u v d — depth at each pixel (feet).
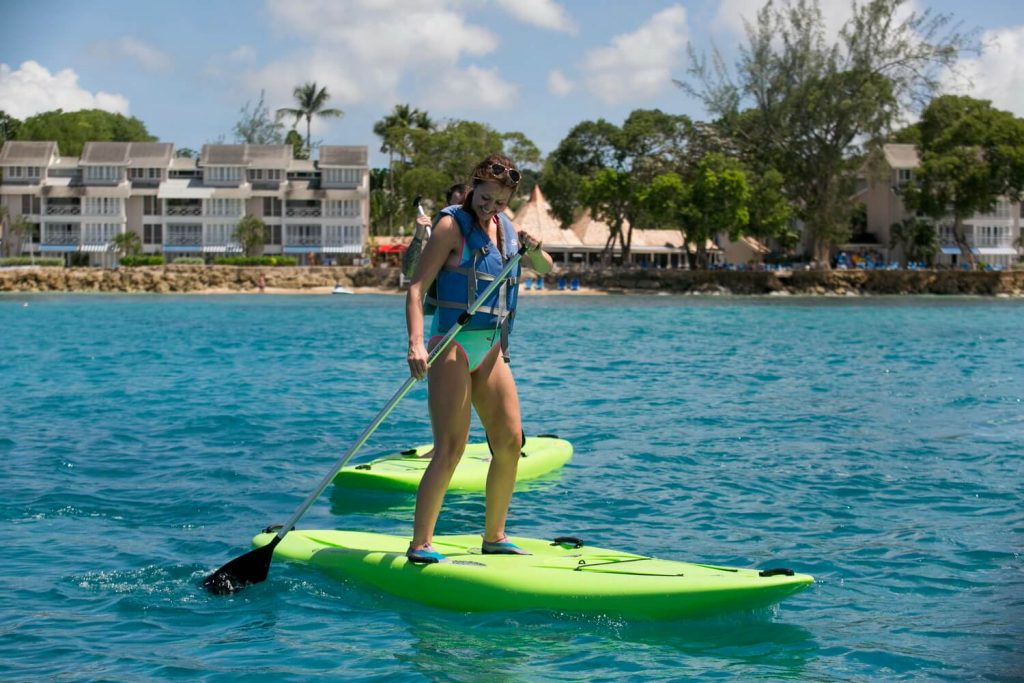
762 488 26.50
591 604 16.78
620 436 34.83
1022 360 67.15
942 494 25.82
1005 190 231.91
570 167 250.37
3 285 223.30
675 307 162.71
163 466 28.66
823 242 238.48
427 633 15.98
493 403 18.30
